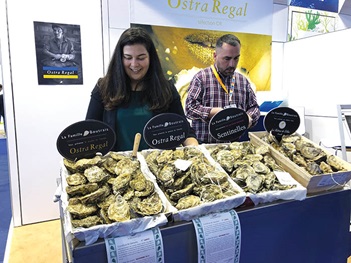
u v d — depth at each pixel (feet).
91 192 3.02
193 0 10.30
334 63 10.46
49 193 9.35
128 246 2.74
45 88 8.85
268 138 4.51
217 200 3.19
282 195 3.54
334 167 4.00
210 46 10.82
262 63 11.98
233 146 4.28
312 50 11.24
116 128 4.74
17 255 7.38
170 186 3.39
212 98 7.25
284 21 12.32
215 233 3.10
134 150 3.75
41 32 8.55
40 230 8.80
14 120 8.67
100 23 9.23
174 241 3.00
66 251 3.27
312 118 11.48
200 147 4.19
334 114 10.60
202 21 10.58
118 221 2.75
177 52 10.36
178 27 10.26
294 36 12.64
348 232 4.22
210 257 3.13
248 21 11.39
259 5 11.48
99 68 9.43
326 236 4.00
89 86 9.39
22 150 8.87
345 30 10.01
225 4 10.85
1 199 11.51
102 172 3.20
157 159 3.75
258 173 3.69
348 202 4.10
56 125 9.16
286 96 12.54
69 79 9.09
